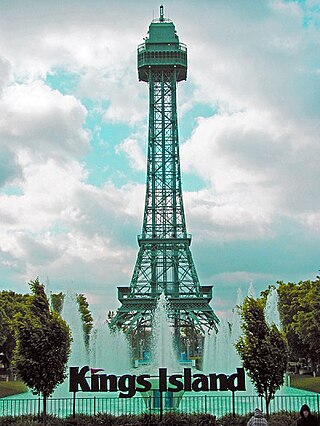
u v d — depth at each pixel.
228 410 64.75
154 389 54.62
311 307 114.56
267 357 48.75
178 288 196.62
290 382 109.75
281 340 49.94
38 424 46.91
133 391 50.59
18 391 93.44
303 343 120.31
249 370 49.53
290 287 146.12
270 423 46.94
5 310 130.50
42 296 50.53
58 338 48.94
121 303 187.12
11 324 50.50
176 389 50.59
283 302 142.00
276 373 48.81
